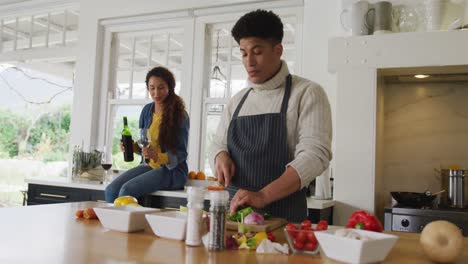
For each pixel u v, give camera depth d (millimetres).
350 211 2320
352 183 2328
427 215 2107
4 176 5645
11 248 861
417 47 2219
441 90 2635
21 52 4523
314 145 1349
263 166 1469
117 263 768
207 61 3535
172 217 1040
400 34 2256
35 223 1169
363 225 972
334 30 2920
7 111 5691
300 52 3146
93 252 852
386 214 2203
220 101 3438
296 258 857
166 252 878
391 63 2264
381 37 2291
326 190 2543
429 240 864
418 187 2641
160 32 3754
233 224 1168
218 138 1668
